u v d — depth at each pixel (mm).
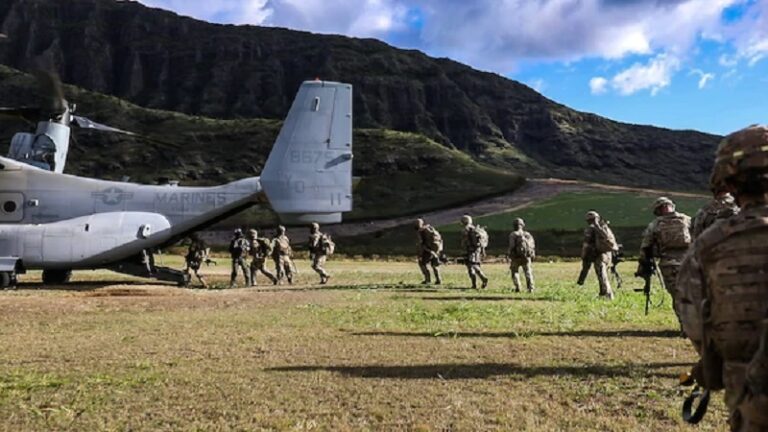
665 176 172375
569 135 189875
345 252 60438
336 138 19734
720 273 2162
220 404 5309
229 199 19516
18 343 8344
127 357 7352
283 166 19422
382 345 8102
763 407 2008
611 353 7438
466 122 190750
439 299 14555
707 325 2229
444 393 5621
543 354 7418
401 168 109625
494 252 56500
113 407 5223
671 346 7883
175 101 197250
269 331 9414
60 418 4906
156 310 12430
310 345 8125
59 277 20500
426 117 190875
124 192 19594
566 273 28031
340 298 14859
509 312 11625
